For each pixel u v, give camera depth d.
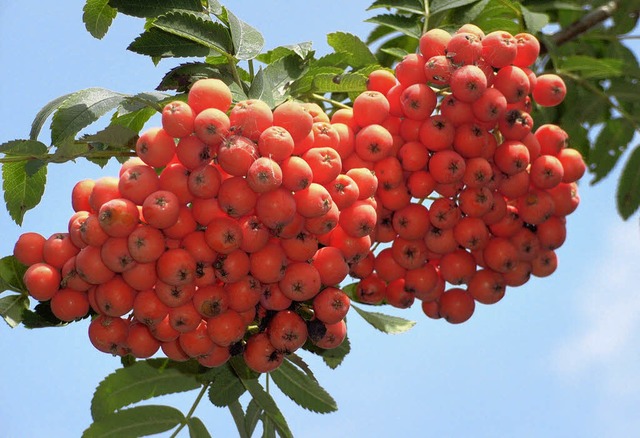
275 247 0.33
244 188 0.32
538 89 0.36
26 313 0.36
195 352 0.34
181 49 0.36
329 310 0.34
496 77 0.35
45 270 0.34
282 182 0.32
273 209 0.32
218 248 0.32
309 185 0.32
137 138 0.35
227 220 0.32
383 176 0.35
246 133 0.32
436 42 0.35
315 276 0.33
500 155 0.35
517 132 0.35
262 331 0.35
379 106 0.35
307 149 0.33
